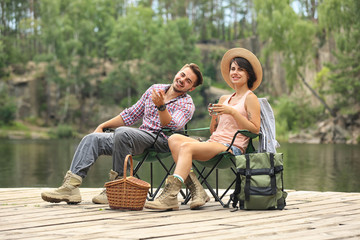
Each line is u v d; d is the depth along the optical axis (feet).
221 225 8.03
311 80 104.42
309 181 24.58
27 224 8.14
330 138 87.66
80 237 7.04
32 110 134.92
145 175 25.95
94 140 10.69
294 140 90.89
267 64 129.49
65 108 135.74
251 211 9.70
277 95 124.98
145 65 131.54
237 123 10.41
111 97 138.10
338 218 8.72
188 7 209.46
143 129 11.08
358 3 85.81
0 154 52.54
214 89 127.24
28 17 152.97
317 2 108.58
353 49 90.53
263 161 9.81
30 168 34.30
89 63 142.51
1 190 13.71
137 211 9.65
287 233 7.36
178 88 11.24
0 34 144.25
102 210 9.75
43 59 134.21
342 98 90.89
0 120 126.93
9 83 134.21
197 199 9.99
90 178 26.43
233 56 11.28
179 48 131.03
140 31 141.59
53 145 77.61
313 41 101.04
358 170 30.58
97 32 155.43
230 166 10.80
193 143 10.03
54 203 10.98
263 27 92.68
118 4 193.16
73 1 143.23
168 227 7.86
